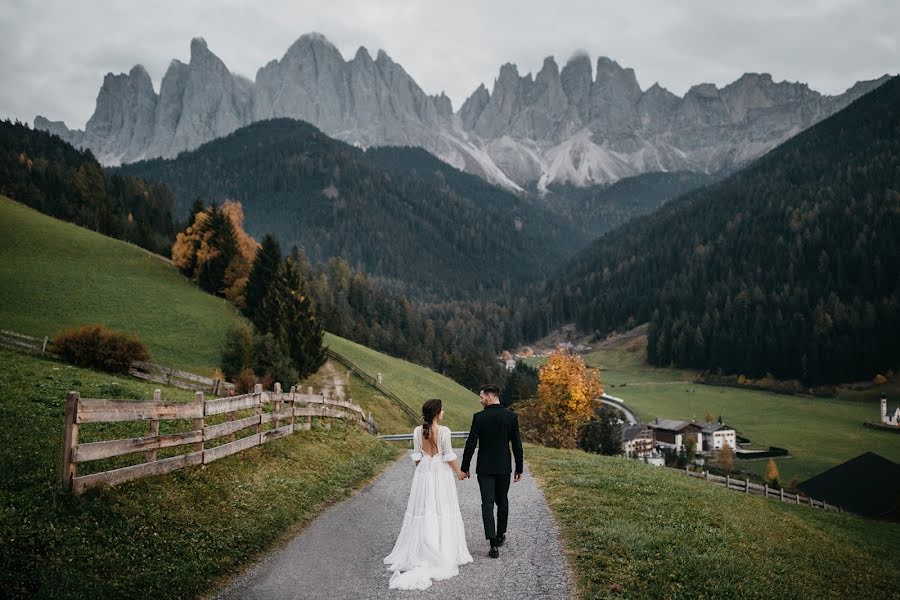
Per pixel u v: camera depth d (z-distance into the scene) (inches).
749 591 375.2
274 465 624.7
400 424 2220.7
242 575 379.6
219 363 2242.9
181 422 692.7
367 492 645.3
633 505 558.9
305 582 366.9
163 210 6668.3
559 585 354.6
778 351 7204.7
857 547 783.1
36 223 3341.5
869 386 6530.5
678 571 385.1
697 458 4507.9
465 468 406.0
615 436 3732.8
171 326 2487.7
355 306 6752.0
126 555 351.3
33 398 655.1
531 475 739.4
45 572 304.2
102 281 2785.4
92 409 395.5
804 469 4003.4
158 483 451.2
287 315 2335.1
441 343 6801.2
